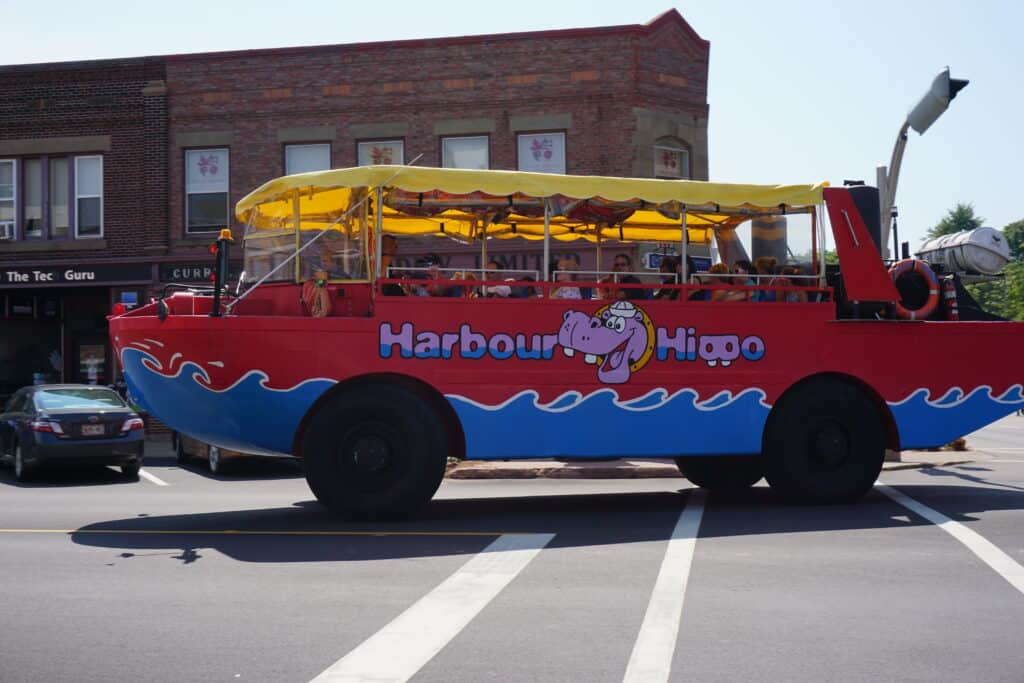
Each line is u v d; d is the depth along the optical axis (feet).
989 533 29.86
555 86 78.28
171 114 82.07
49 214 83.97
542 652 17.57
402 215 39.47
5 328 85.66
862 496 37.01
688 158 81.10
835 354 36.47
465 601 21.47
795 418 36.01
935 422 37.42
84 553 27.78
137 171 82.69
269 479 54.03
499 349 33.96
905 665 16.79
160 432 84.33
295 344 32.40
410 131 79.61
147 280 82.17
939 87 50.78
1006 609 20.54
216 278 32.14
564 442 34.32
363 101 80.18
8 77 83.66
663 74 79.36
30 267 83.15
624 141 77.61
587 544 28.37
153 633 19.01
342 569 25.07
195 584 23.40
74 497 44.29
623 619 19.83
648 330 35.14
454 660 17.12
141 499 42.96
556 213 36.01
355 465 32.58
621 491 43.70
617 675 16.26
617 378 34.76
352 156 80.28
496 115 78.79
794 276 36.45
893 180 54.75
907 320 37.22
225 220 81.82
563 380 34.35
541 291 35.29
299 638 18.58
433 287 34.12
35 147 83.56
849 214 37.24
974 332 37.78
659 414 35.04
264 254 35.70
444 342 33.55
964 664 16.84
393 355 33.12
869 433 36.50
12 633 19.08
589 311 34.71
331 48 80.33
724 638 18.40
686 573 24.16
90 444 54.03
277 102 80.94
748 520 32.83
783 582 23.09
